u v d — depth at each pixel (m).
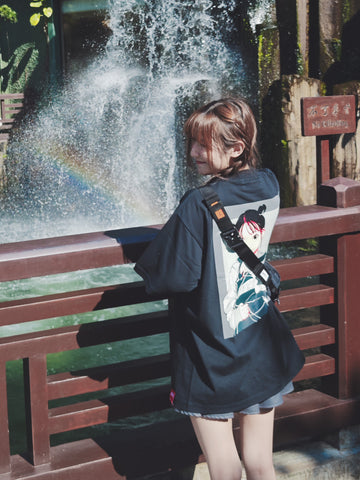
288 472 2.63
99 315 5.62
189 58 11.41
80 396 4.14
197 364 1.95
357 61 8.48
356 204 2.68
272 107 9.05
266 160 9.21
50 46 15.88
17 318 2.18
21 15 17.02
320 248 2.81
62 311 2.24
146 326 2.39
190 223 1.86
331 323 2.81
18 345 2.21
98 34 15.00
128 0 12.62
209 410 1.94
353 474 2.76
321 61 8.78
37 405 2.28
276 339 2.01
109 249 2.22
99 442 2.44
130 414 2.41
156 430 2.53
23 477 2.24
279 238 2.51
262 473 2.04
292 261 2.68
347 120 5.63
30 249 2.13
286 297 2.65
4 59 17.97
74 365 4.46
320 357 2.83
